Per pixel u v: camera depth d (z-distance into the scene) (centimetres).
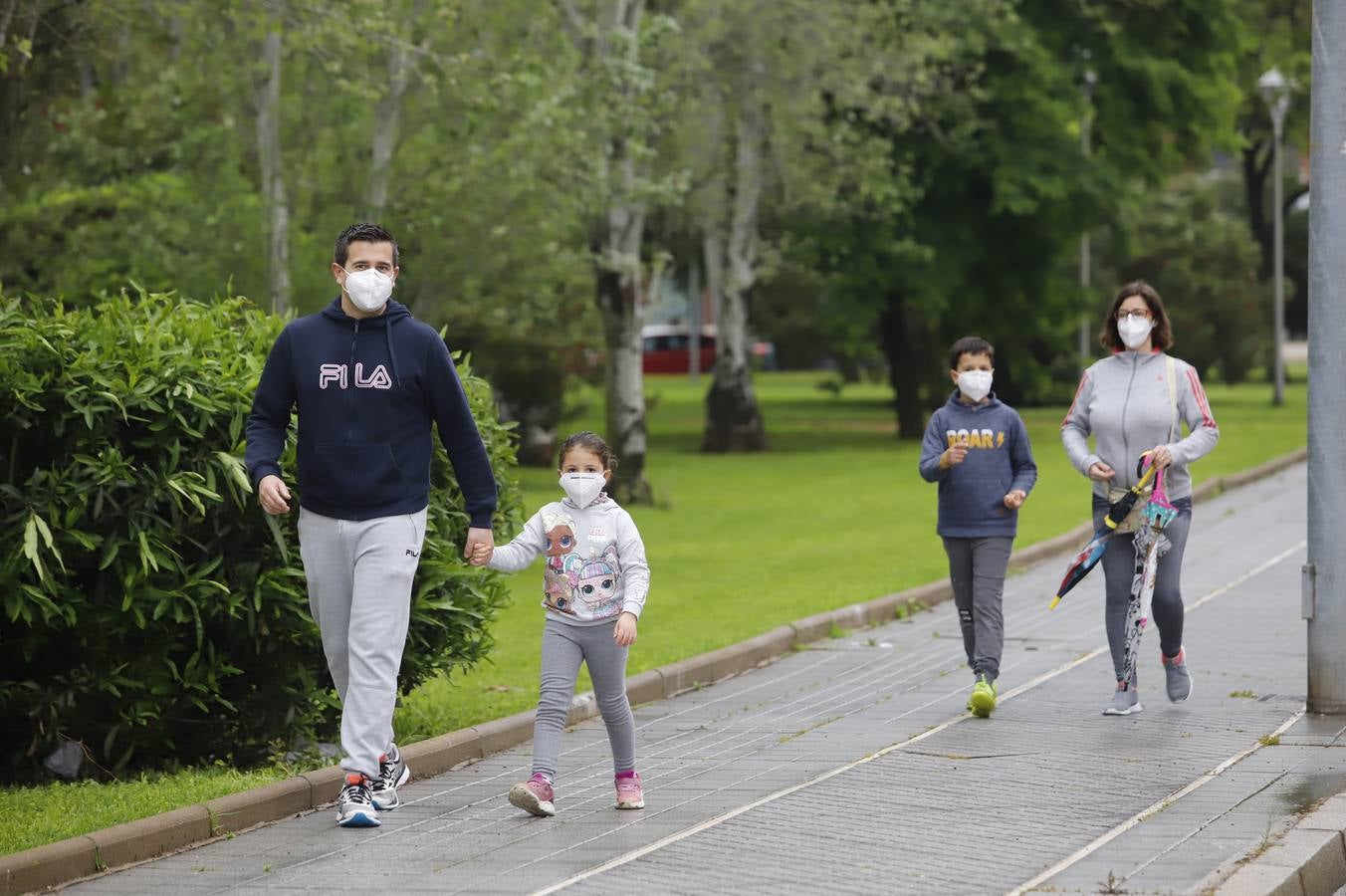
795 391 19638
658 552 5997
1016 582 5050
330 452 2309
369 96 5272
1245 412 13075
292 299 5997
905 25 9656
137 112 6072
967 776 2539
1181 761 2606
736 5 8450
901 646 3931
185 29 5819
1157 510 2923
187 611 2673
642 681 3334
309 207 6512
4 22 3881
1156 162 12100
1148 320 2973
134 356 2662
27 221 5819
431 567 2841
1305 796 2347
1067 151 11100
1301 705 3055
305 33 5003
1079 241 12069
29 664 2739
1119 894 1897
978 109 10994
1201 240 17150
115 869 2122
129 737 2744
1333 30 2909
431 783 2631
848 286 11069
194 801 2356
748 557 5781
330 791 2480
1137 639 2959
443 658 2906
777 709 3203
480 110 5988
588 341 9812
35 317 2770
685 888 1969
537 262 6906
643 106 7488
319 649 2798
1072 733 2852
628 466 7831
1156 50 11512
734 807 2377
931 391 14088
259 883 2038
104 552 2617
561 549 2370
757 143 9975
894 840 2170
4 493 2598
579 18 7081
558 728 2369
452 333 9331
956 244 11344
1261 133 19138
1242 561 5291
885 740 2839
